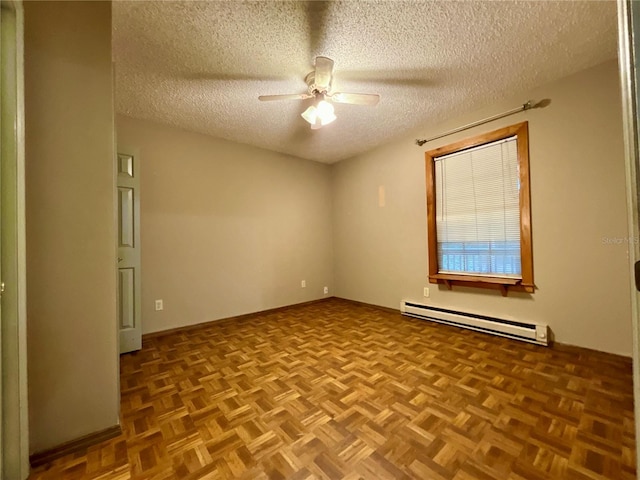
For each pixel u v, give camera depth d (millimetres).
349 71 2160
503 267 2740
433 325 3113
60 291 1274
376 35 1780
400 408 1579
